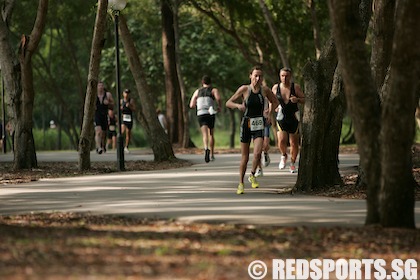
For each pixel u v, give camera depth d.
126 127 53.03
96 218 19.75
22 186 29.17
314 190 25.95
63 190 27.41
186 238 16.30
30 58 37.38
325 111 26.23
